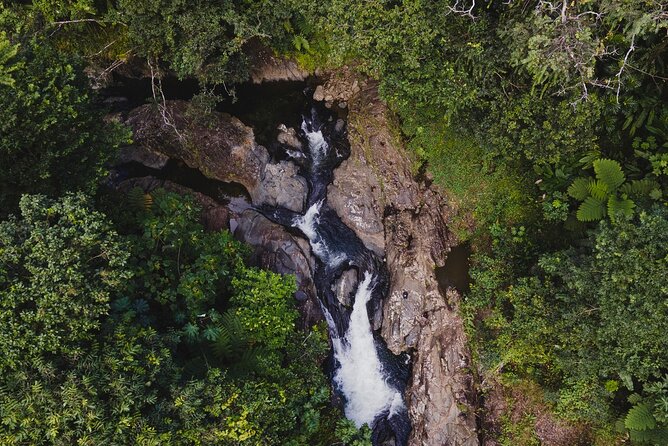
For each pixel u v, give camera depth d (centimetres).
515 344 1015
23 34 897
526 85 916
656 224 746
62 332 651
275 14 1112
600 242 792
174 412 708
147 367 705
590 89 886
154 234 952
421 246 1191
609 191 920
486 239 1177
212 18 1017
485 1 904
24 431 593
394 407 1159
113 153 945
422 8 887
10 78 712
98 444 609
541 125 916
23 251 671
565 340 884
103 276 717
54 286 654
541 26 717
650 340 762
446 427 1075
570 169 1030
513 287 988
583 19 732
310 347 1042
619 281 766
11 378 617
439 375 1109
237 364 905
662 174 930
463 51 902
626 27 702
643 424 791
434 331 1140
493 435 1041
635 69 854
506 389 1059
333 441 989
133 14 990
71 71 827
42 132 790
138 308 841
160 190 1155
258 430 761
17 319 630
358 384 1180
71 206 715
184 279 923
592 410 908
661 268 725
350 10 930
